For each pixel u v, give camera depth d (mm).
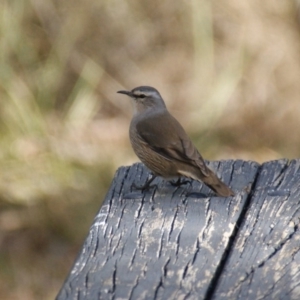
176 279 4547
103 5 16266
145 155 7895
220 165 7234
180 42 16625
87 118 15734
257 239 5180
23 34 15539
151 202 6199
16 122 14922
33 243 12945
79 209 13422
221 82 15914
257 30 16125
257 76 15875
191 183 7195
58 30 15953
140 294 4352
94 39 16328
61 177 14039
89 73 16047
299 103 15609
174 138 7902
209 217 5719
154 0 16656
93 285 4469
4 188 13820
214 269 4684
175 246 5082
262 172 6938
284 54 15922
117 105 16203
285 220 5551
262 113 15586
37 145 14695
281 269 4660
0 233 13094
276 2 16078
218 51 16234
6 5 15484
